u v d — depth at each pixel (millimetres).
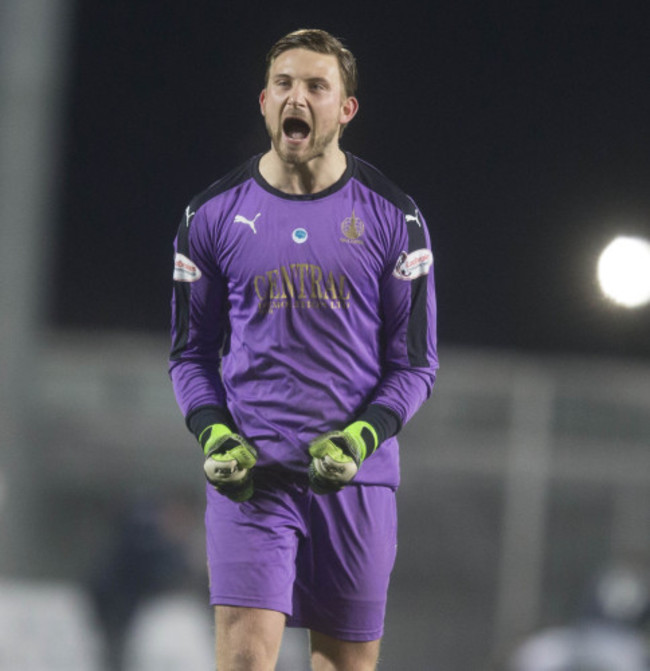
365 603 14805
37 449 36750
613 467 40188
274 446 14211
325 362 14148
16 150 32062
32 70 32094
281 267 14016
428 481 39594
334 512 14539
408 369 14508
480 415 40000
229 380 14516
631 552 39656
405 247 14281
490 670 38406
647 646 35438
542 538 39688
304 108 13836
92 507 36750
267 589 14133
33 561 35875
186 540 35344
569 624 39344
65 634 33062
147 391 37656
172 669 34125
